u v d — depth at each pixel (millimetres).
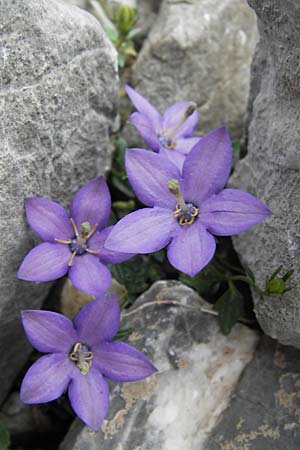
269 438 163
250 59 226
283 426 164
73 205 166
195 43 223
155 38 227
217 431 166
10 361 185
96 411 155
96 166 190
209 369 174
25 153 161
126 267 197
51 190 172
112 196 214
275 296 165
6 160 156
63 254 163
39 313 155
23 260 161
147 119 179
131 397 171
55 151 170
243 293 192
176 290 184
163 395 170
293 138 159
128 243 152
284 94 163
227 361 175
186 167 158
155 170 158
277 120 167
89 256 164
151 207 158
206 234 154
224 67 224
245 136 202
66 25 167
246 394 170
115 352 159
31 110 160
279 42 157
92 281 159
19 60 156
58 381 157
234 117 223
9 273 165
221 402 169
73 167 178
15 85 157
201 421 167
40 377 156
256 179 177
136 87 229
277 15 153
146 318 181
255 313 175
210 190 158
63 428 195
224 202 155
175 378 172
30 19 157
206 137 156
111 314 157
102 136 189
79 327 158
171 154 182
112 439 166
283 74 160
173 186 154
